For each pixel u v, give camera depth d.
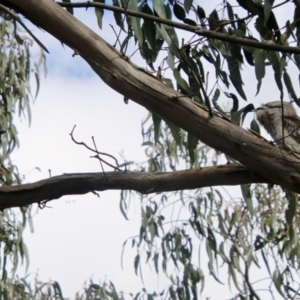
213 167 7.32
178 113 6.75
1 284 12.73
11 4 6.74
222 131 6.77
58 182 7.34
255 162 6.83
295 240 12.46
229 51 8.02
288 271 12.73
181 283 13.23
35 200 7.41
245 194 8.50
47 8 6.63
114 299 13.07
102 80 6.82
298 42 8.08
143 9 7.98
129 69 6.70
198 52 8.08
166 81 7.69
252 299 12.05
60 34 6.71
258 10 7.73
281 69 7.75
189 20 7.80
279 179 6.85
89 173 7.37
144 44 8.07
